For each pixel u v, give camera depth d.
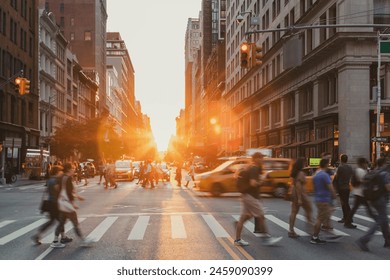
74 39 185.88
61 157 94.69
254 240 16.84
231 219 22.88
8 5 76.44
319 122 60.53
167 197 36.97
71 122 98.81
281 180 35.56
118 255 14.22
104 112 199.00
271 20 87.00
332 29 57.25
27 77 87.56
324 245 15.83
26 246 15.80
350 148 51.66
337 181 21.27
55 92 110.50
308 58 61.94
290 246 15.64
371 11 51.97
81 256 14.09
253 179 15.66
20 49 83.12
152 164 53.31
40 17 99.12
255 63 27.45
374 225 14.97
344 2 52.69
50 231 19.06
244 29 112.19
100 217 23.86
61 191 15.66
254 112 103.50
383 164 15.30
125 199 35.00
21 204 31.41
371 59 51.88
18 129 80.81
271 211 26.66
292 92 75.19
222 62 153.88
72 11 186.50
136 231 18.98
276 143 83.69
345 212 21.23
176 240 16.83
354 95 51.94
